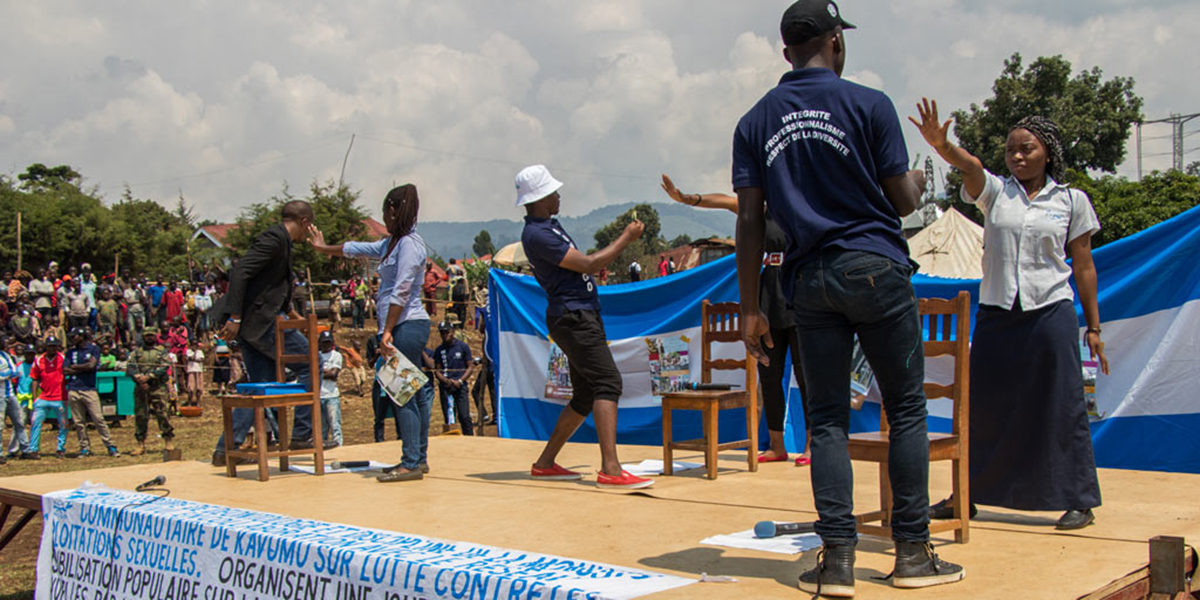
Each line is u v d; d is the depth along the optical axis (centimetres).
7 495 509
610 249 492
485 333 1159
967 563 309
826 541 271
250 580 355
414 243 545
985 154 3562
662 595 267
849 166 271
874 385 696
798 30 290
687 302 817
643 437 827
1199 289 585
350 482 536
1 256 4069
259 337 599
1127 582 287
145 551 404
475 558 308
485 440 735
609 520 407
